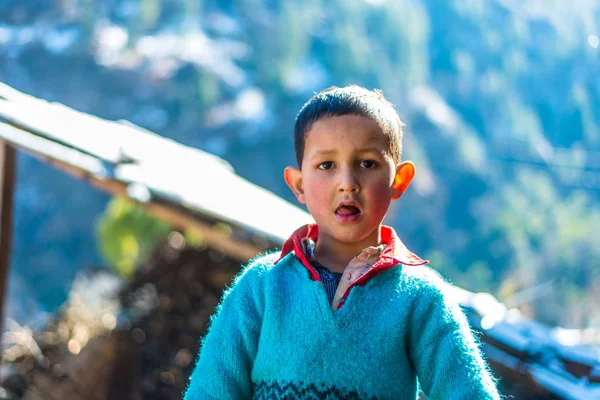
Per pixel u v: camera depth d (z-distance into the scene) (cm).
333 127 220
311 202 225
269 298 222
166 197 709
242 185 891
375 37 13688
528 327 601
